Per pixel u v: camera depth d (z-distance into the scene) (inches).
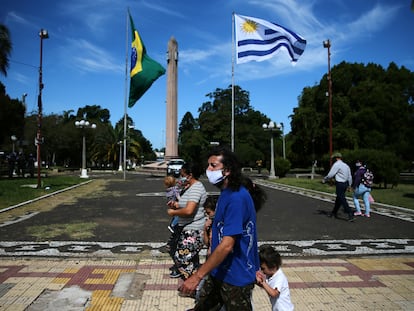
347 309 172.9
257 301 180.7
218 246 103.5
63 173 1649.9
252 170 2203.5
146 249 279.9
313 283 207.8
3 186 749.9
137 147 2573.8
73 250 274.7
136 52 785.6
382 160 784.9
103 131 2412.6
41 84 725.3
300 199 620.4
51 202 556.1
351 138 1398.9
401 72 1673.2
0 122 1414.9
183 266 180.2
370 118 1422.2
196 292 123.9
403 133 1451.8
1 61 975.6
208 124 2632.9
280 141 2642.7
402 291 195.6
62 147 2208.4
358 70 1596.9
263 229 366.0
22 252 267.9
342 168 415.8
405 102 1513.3
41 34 708.0
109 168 2559.1
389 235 337.7
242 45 584.7
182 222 182.9
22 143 1368.1
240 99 2861.7
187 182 183.9
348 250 282.2
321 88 1601.9
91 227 366.3
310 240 317.4
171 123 1498.5
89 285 200.5
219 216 110.3
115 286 199.3
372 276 220.4
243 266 108.7
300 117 1582.2
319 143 1579.7
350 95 1530.5
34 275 216.8
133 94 803.4
